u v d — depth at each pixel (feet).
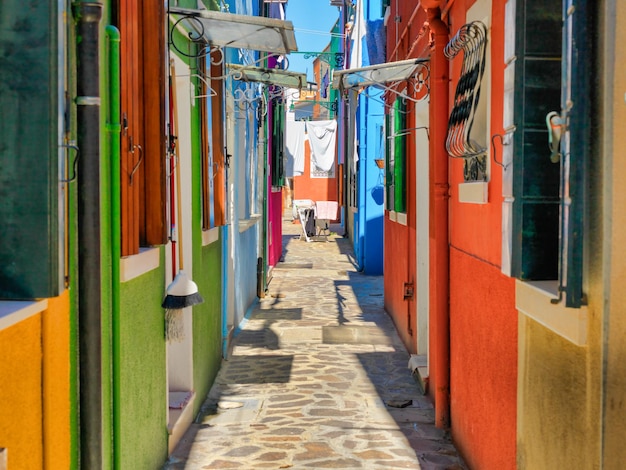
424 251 26.99
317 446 18.99
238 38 20.34
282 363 28.37
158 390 17.07
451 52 18.47
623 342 8.37
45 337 9.80
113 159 12.35
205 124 22.85
